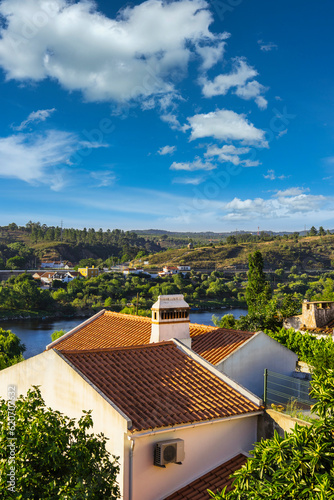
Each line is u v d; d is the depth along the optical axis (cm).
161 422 1424
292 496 965
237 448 1623
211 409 1573
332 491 924
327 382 1138
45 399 1716
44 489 994
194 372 1812
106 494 1088
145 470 1391
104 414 1417
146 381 1666
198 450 1524
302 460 1006
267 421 1645
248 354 2152
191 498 1425
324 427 1073
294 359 2359
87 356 1756
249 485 1056
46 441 1052
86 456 1088
